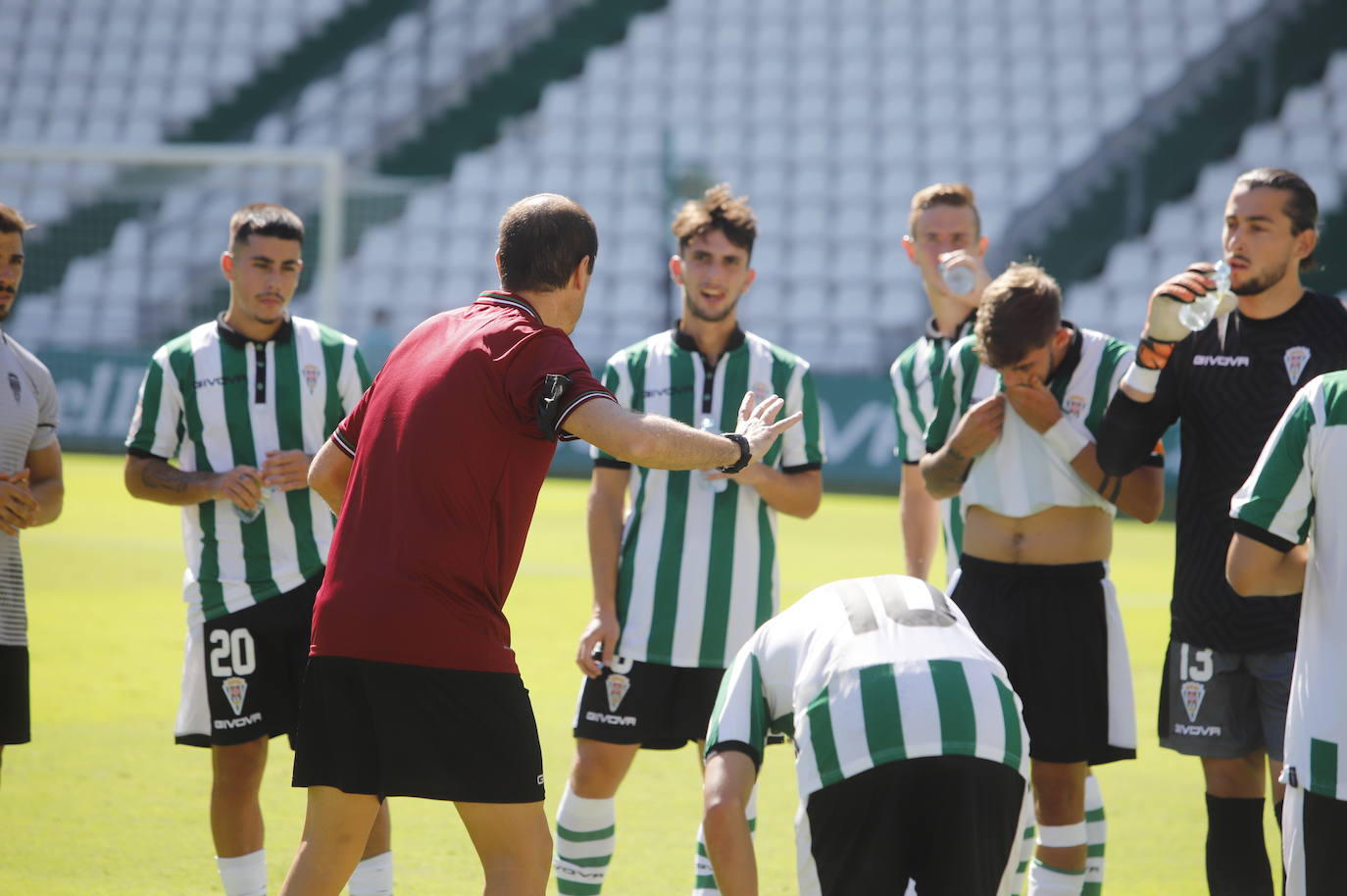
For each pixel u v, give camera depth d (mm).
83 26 88938
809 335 70312
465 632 10086
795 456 14891
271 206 14328
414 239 76500
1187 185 74062
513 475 10195
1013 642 13031
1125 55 80375
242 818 13352
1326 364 12461
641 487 14609
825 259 73688
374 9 87875
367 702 10094
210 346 14375
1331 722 9500
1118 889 14852
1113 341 13633
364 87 84562
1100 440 12648
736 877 8680
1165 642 28125
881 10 85625
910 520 16016
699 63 84500
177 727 13852
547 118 82562
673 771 19672
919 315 70625
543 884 10469
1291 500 9906
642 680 14125
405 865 15188
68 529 41156
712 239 14438
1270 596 12406
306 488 14062
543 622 29375
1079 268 72938
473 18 86938
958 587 13609
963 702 8516
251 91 86062
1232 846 12938
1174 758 20469
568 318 10883
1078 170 74500
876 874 8320
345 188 69062
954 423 14266
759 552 14570
